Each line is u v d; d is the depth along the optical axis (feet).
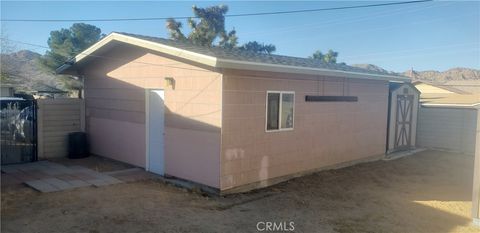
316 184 31.32
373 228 21.72
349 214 24.06
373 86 43.09
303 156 33.68
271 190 28.96
